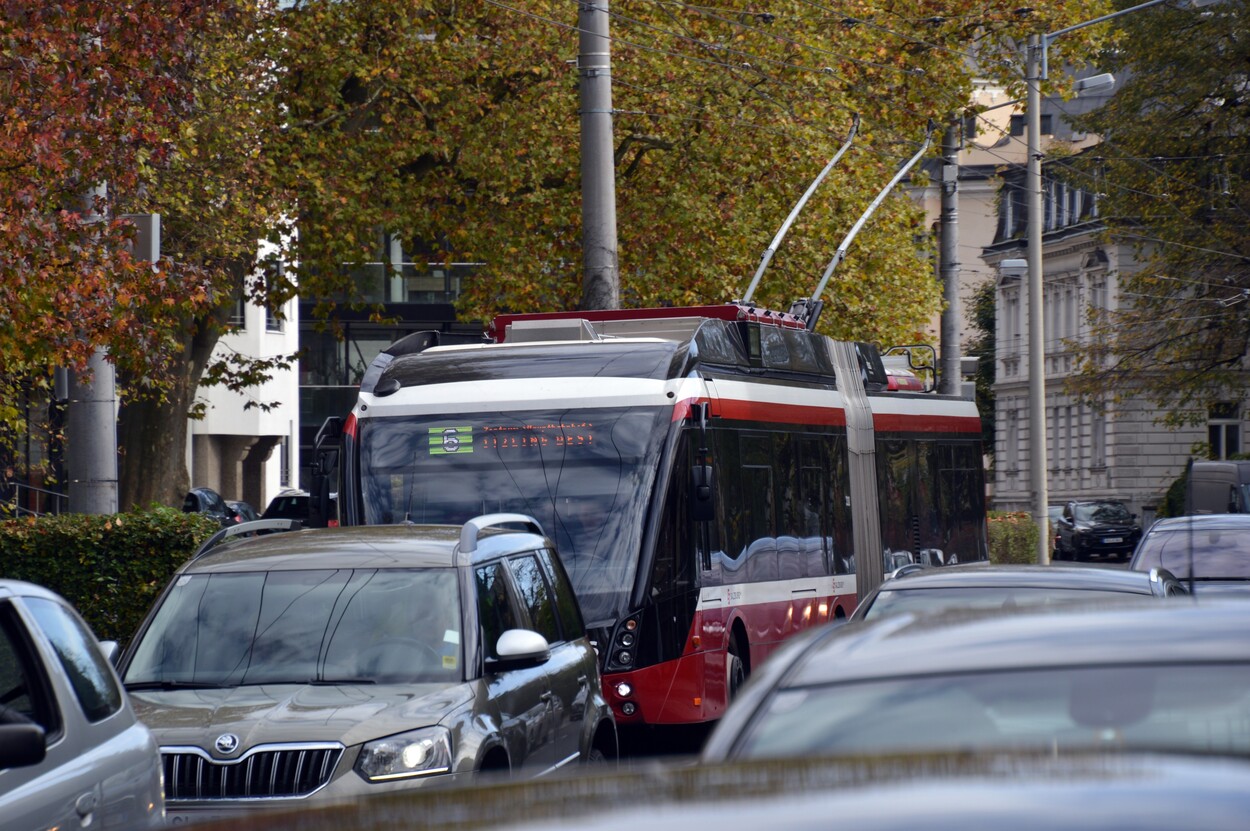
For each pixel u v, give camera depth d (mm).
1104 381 157500
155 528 51781
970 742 9422
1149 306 155000
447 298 185125
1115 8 154375
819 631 11984
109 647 26047
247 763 22844
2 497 102250
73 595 51625
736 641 45656
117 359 52938
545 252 87562
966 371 109250
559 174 86312
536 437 41875
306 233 85000
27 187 43094
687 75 86062
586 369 43031
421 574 26547
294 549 27578
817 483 52844
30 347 44594
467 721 23859
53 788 16719
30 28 43844
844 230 94500
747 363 48750
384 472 42094
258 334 167000
